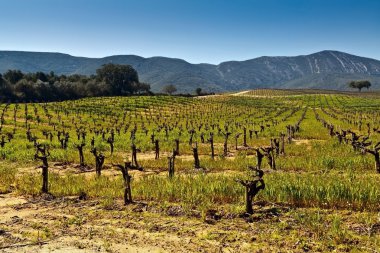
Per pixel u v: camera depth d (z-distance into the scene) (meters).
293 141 40.28
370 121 73.00
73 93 146.12
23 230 12.40
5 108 81.88
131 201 15.27
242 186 15.51
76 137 46.28
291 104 138.25
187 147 34.78
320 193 14.40
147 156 30.94
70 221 13.12
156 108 106.44
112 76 175.25
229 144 38.44
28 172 23.80
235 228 12.23
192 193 15.34
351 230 11.70
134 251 10.55
